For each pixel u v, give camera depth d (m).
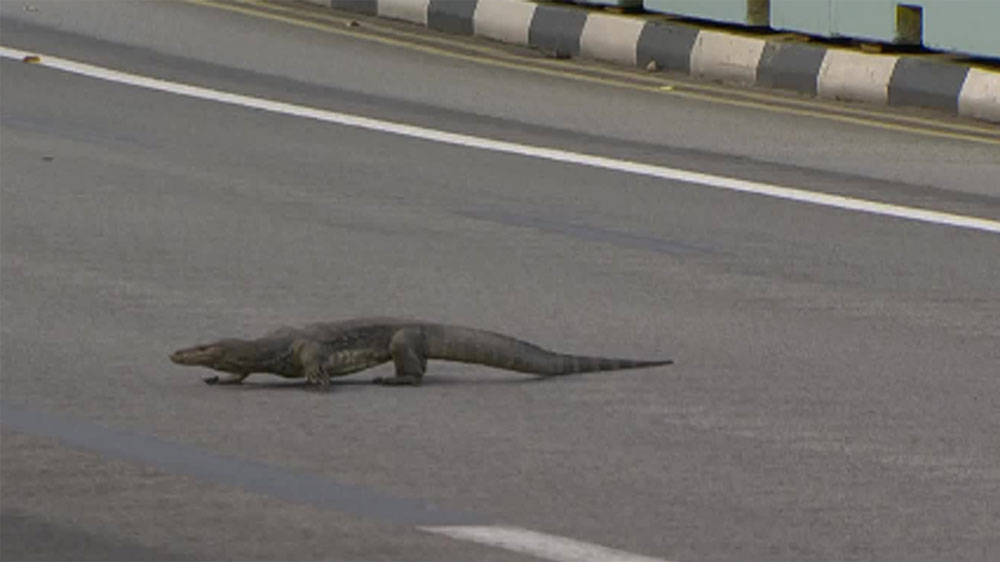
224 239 31.41
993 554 18.69
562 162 38.25
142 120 41.09
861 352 25.81
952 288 29.48
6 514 19.53
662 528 19.27
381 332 24.00
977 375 24.78
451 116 42.25
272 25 51.34
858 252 31.75
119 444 21.66
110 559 18.39
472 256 30.77
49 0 53.62
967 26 43.47
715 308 28.00
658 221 33.66
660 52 47.56
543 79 46.31
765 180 37.06
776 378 24.53
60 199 33.94
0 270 29.16
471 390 23.77
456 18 50.88
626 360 24.86
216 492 20.19
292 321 26.69
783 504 19.97
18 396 23.33
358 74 46.19
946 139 41.16
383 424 22.38
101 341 25.64
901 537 19.09
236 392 23.56
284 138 39.75
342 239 31.64
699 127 41.75
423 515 19.56
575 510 19.73
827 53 45.25
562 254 31.09
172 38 49.44
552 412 22.95
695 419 22.77
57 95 43.31
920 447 21.83
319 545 18.73
